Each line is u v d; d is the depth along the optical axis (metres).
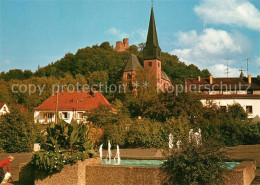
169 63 143.88
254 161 14.23
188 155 9.54
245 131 28.44
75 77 110.62
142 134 30.61
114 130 31.67
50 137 11.02
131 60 112.81
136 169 10.38
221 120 29.23
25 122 32.00
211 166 9.39
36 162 10.60
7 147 31.08
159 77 112.94
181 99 39.78
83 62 125.88
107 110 39.47
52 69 117.06
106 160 18.42
